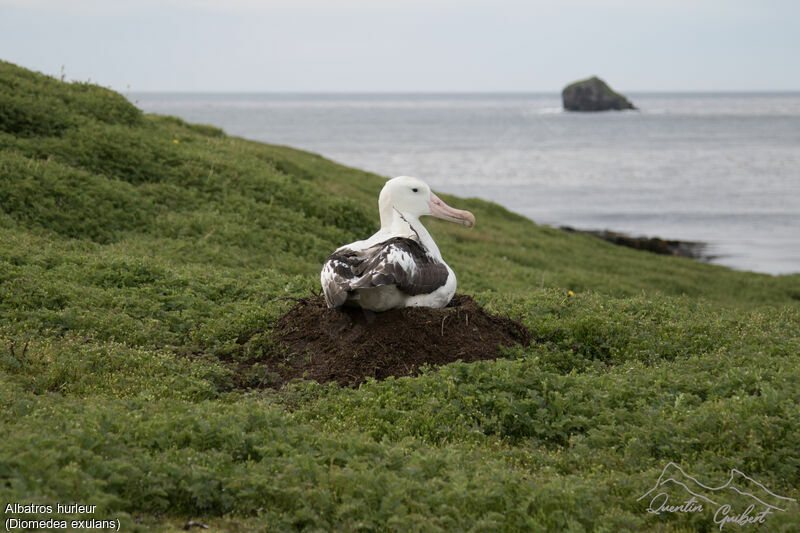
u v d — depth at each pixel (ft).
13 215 41.45
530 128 499.92
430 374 22.49
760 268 97.76
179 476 14.55
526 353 25.77
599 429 18.94
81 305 28.58
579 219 137.59
